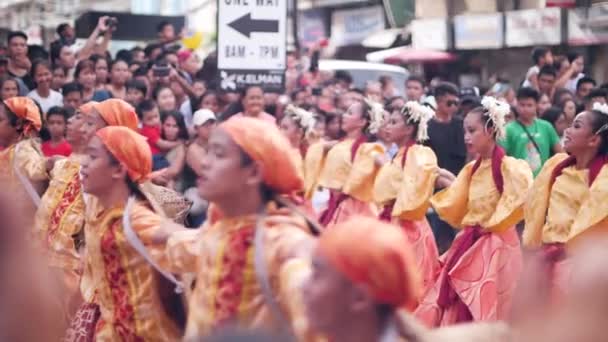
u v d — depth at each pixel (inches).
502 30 1072.8
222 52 545.0
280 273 220.4
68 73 735.7
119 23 943.0
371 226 176.4
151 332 287.0
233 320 228.8
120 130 292.0
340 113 653.3
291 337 135.6
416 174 479.5
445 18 1146.0
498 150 449.4
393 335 177.2
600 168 394.9
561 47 1023.0
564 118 634.8
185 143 584.1
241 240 230.7
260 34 547.2
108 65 713.0
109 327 293.4
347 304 176.2
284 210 233.8
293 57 803.4
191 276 283.7
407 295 176.7
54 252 381.1
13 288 154.5
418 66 1156.5
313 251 181.6
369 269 173.6
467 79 1124.5
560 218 400.2
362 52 1347.2
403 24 1239.5
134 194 294.4
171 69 681.0
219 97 637.9
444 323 454.9
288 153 232.8
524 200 438.3
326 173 543.8
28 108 434.6
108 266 291.9
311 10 1385.3
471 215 452.1
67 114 523.5
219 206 235.8
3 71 682.8
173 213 330.3
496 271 446.3
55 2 1347.2
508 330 181.6
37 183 427.8
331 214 540.7
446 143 609.6
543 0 1064.2
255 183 232.5
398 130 494.6
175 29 957.2
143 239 282.8
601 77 999.6
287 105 592.4
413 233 479.5
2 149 446.0
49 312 156.0
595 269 136.9
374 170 525.7
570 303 138.1
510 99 786.8
